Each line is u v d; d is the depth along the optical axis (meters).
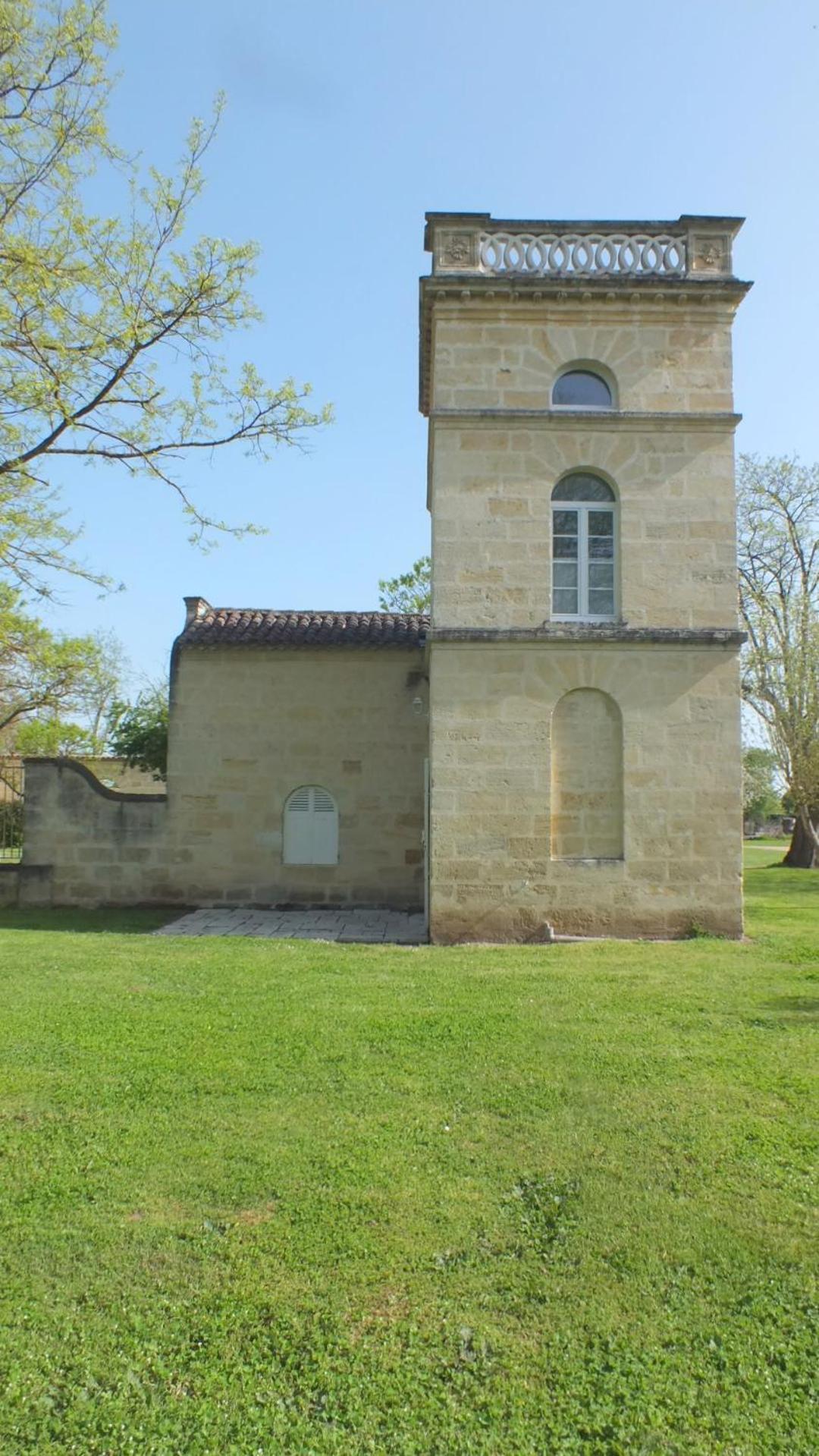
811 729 27.05
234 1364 3.83
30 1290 4.29
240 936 14.03
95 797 18.50
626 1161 5.54
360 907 18.38
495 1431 3.49
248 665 18.81
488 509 14.19
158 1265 4.48
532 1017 8.57
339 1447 3.41
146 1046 7.63
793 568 33.12
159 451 12.32
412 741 18.67
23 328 10.83
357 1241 4.67
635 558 14.16
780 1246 4.66
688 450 14.30
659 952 12.33
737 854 13.91
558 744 14.05
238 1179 5.28
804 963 11.52
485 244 14.41
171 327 12.02
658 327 14.38
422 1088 6.66
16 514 11.33
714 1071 7.06
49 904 18.25
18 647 15.01
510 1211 4.98
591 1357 3.88
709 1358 3.88
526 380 14.30
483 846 13.82
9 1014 8.70
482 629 13.95
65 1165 5.46
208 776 18.58
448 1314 4.14
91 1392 3.70
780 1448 3.41
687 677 14.05
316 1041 7.78
